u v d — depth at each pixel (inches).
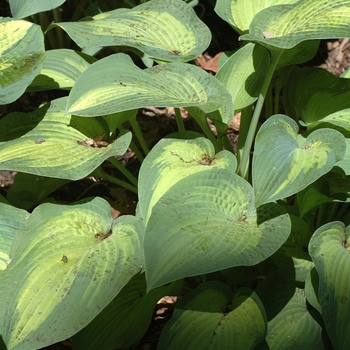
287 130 56.6
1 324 52.7
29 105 72.4
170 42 62.8
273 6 60.4
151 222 53.9
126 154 70.9
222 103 58.2
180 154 57.9
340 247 55.5
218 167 57.2
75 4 76.3
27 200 62.9
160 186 56.5
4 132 59.1
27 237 56.0
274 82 69.2
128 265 54.5
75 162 57.2
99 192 69.2
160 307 62.7
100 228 57.1
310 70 65.8
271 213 55.3
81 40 60.7
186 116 73.4
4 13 75.7
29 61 59.3
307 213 62.2
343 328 52.8
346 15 59.1
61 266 54.6
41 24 72.6
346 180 61.4
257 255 53.1
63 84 62.5
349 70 67.6
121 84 58.0
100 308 53.0
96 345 55.7
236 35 78.6
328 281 53.7
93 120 60.1
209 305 55.6
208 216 54.8
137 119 72.7
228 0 64.4
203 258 52.8
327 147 54.8
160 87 58.8
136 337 56.6
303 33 58.0
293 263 57.6
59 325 52.6
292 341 55.7
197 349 53.9
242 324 54.6
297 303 57.1
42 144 58.3
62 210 57.2
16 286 53.9
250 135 61.8
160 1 63.9
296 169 53.7
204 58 77.0
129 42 61.2
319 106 63.6
